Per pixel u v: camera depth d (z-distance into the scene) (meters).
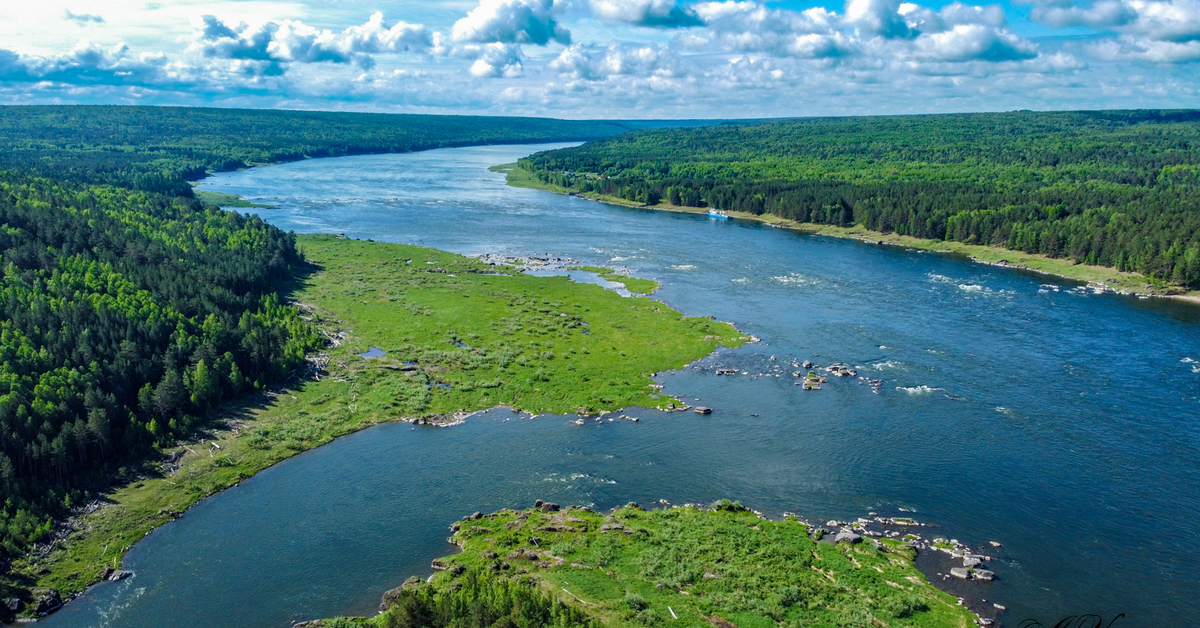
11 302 126.06
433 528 89.44
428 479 101.06
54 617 74.56
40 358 111.31
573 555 81.56
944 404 125.88
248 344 129.62
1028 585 78.69
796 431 115.62
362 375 135.38
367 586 78.56
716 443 111.75
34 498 90.38
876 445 111.06
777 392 131.12
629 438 113.38
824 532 87.81
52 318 122.88
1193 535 88.25
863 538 86.19
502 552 82.25
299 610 74.88
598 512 92.56
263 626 72.69
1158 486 99.31
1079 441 112.25
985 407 124.56
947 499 96.19
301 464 105.56
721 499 95.25
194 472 101.62
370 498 96.25
